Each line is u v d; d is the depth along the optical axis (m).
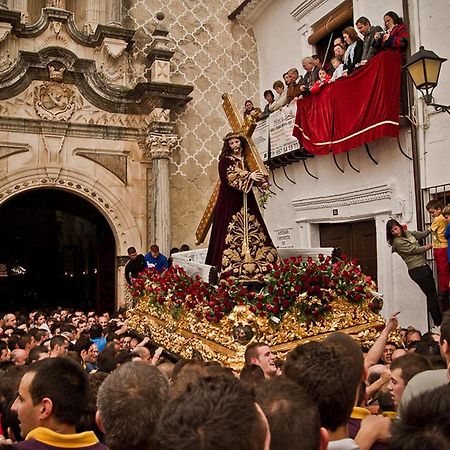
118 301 13.87
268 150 13.56
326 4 13.02
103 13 14.84
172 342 7.70
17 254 19.69
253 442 1.59
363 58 10.52
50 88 13.53
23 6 14.35
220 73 15.81
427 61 8.00
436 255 8.82
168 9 15.49
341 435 2.57
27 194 15.77
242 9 15.66
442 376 3.15
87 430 3.30
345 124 10.67
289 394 2.15
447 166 9.43
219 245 7.49
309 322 6.75
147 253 13.20
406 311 10.27
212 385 1.73
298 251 8.13
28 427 2.95
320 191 12.75
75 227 19.77
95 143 13.95
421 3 10.01
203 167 15.26
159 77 14.09
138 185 14.28
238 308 6.48
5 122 13.06
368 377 4.46
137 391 2.61
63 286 19.77
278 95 14.03
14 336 7.65
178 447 1.54
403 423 1.91
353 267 7.26
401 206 10.34
